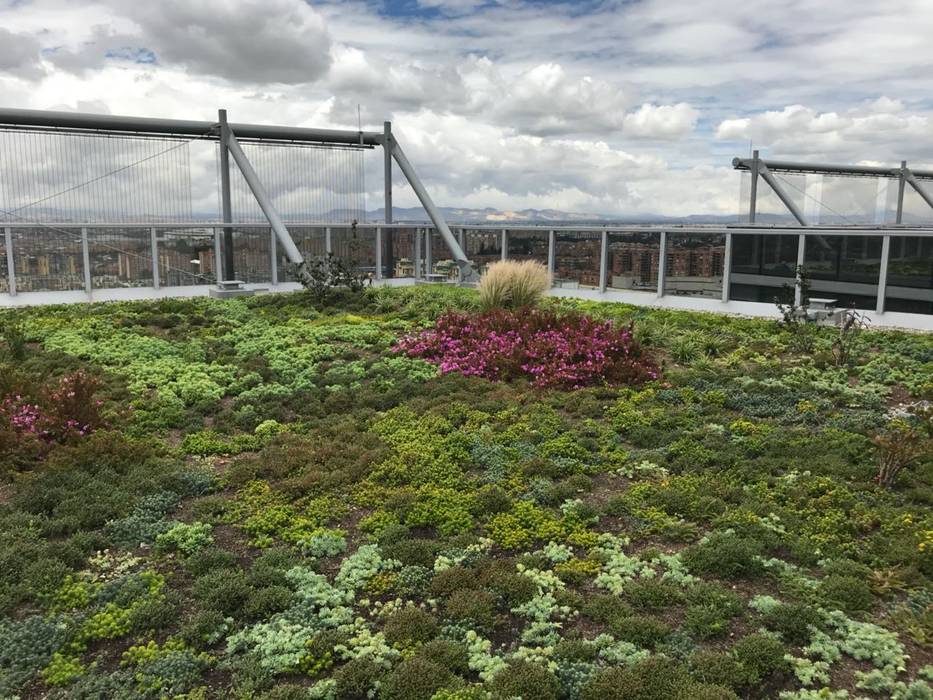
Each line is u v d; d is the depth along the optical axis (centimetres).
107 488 532
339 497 541
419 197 2041
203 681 335
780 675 338
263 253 1834
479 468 603
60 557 433
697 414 732
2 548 436
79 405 655
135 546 461
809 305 1249
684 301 1521
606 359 912
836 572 423
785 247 1423
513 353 941
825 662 342
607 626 378
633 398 796
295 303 1462
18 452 582
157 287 1662
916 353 958
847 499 518
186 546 457
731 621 379
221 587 400
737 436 663
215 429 699
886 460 540
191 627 366
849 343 944
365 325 1230
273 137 1912
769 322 1212
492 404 767
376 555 445
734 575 427
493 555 456
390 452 625
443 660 344
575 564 435
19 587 396
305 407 771
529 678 328
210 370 916
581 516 505
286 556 448
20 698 319
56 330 1109
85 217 1678
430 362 980
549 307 1359
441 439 657
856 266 1309
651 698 317
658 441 659
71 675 332
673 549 462
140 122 1711
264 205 1755
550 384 857
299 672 342
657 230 1564
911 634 365
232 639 361
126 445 609
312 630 368
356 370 927
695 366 934
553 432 679
